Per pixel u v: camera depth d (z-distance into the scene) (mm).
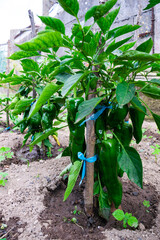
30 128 2525
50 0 10531
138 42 5543
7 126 4852
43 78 1882
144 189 2137
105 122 1479
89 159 1489
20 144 3561
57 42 991
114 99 1403
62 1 856
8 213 1779
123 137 1516
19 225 1637
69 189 1275
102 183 1678
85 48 1168
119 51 1257
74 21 7660
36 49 991
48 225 1626
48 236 1515
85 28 1126
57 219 1691
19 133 4312
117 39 5902
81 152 1519
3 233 1550
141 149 3314
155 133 4211
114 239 1471
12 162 2855
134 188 2146
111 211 1702
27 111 2449
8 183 2279
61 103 1885
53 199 1989
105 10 967
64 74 1444
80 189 2096
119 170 1632
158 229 1567
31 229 1585
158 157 3008
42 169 2602
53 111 1836
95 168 1687
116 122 1403
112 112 1405
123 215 1513
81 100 1323
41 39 933
